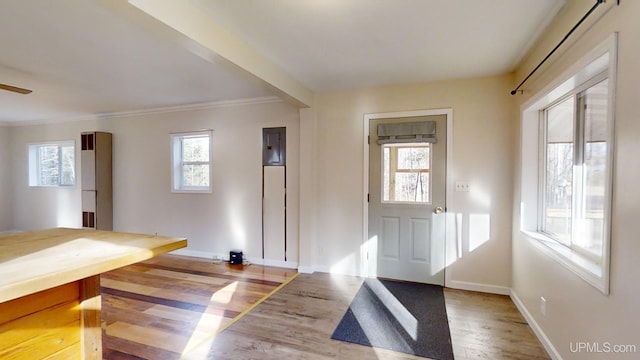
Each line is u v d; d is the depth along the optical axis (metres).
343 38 2.47
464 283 3.47
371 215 3.85
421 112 3.62
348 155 3.93
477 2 1.96
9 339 1.06
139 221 5.18
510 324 2.66
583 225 1.99
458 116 3.48
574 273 1.83
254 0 1.92
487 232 3.39
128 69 3.15
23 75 3.33
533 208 2.87
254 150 4.45
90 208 5.20
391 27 2.29
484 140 3.39
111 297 3.23
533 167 2.87
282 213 4.33
